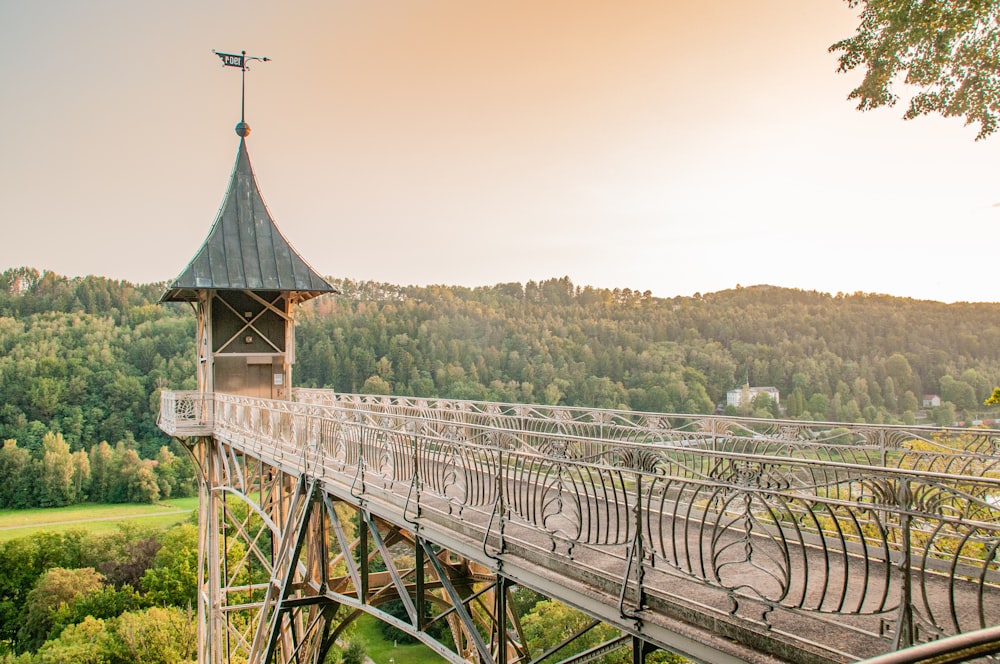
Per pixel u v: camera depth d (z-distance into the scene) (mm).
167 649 27703
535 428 12023
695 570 5340
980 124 7324
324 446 10086
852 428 8266
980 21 6879
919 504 3533
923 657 1715
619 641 4871
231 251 18625
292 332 19312
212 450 17750
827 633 3957
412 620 7594
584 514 7348
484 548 6215
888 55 7418
